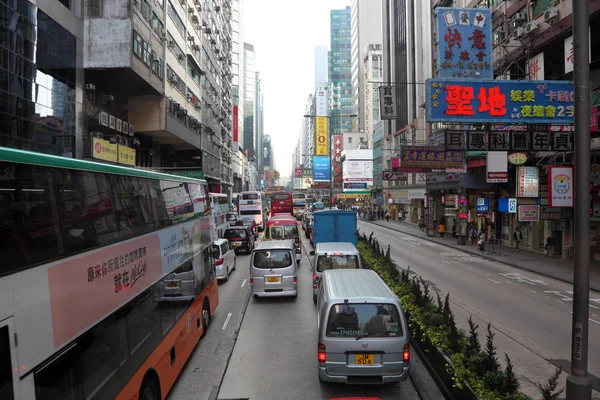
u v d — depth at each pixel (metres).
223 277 16.53
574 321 5.88
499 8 26.84
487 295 14.65
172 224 7.79
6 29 14.56
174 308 7.48
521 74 23.53
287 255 13.38
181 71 32.16
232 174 74.38
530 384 7.35
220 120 52.75
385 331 6.67
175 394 6.97
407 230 43.97
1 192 3.28
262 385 7.24
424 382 7.19
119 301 5.20
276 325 10.83
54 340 3.78
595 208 20.36
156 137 31.27
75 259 4.26
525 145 16.84
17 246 3.40
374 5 100.06
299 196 62.12
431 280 17.38
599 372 7.93
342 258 12.71
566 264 21.58
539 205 21.98
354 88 109.50
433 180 36.59
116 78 22.14
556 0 20.44
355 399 4.84
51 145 17.30
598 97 17.97
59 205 4.09
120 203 5.55
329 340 6.67
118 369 5.01
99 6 20.33
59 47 18.05
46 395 3.60
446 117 16.77
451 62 19.16
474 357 6.11
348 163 74.88
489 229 29.16
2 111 14.30
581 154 5.88
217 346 9.30
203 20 40.97
